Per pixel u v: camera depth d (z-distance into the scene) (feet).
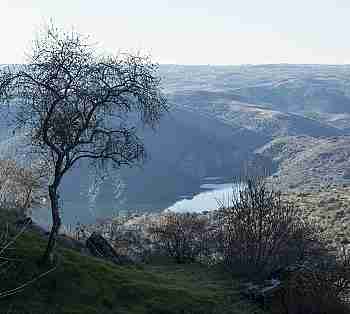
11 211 87.04
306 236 101.24
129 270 77.05
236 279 89.71
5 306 54.49
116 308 61.52
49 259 63.62
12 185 138.41
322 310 70.44
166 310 64.03
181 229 119.55
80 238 117.70
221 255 108.78
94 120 63.52
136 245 123.03
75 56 60.70
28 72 60.34
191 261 110.93
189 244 116.26
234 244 95.14
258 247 92.22
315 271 75.87
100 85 61.31
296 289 72.02
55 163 65.98
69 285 61.93
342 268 77.61
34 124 62.75
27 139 70.85
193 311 65.72
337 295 74.13
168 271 98.63
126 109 63.36
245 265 91.91
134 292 66.13
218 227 114.73
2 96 59.77
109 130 63.87
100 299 61.87
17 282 58.70
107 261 82.23
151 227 131.23
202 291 75.92
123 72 61.77
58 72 60.18
